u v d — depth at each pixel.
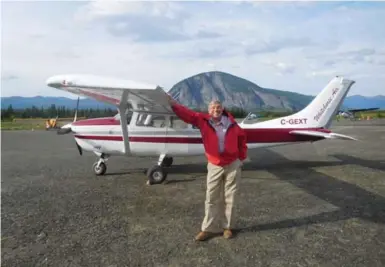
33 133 22.14
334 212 4.57
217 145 3.60
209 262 3.10
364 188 5.93
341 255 3.22
